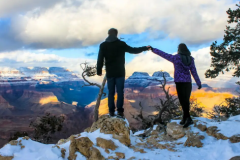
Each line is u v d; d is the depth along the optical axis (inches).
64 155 108.0
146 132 190.2
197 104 519.8
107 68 153.5
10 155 102.7
